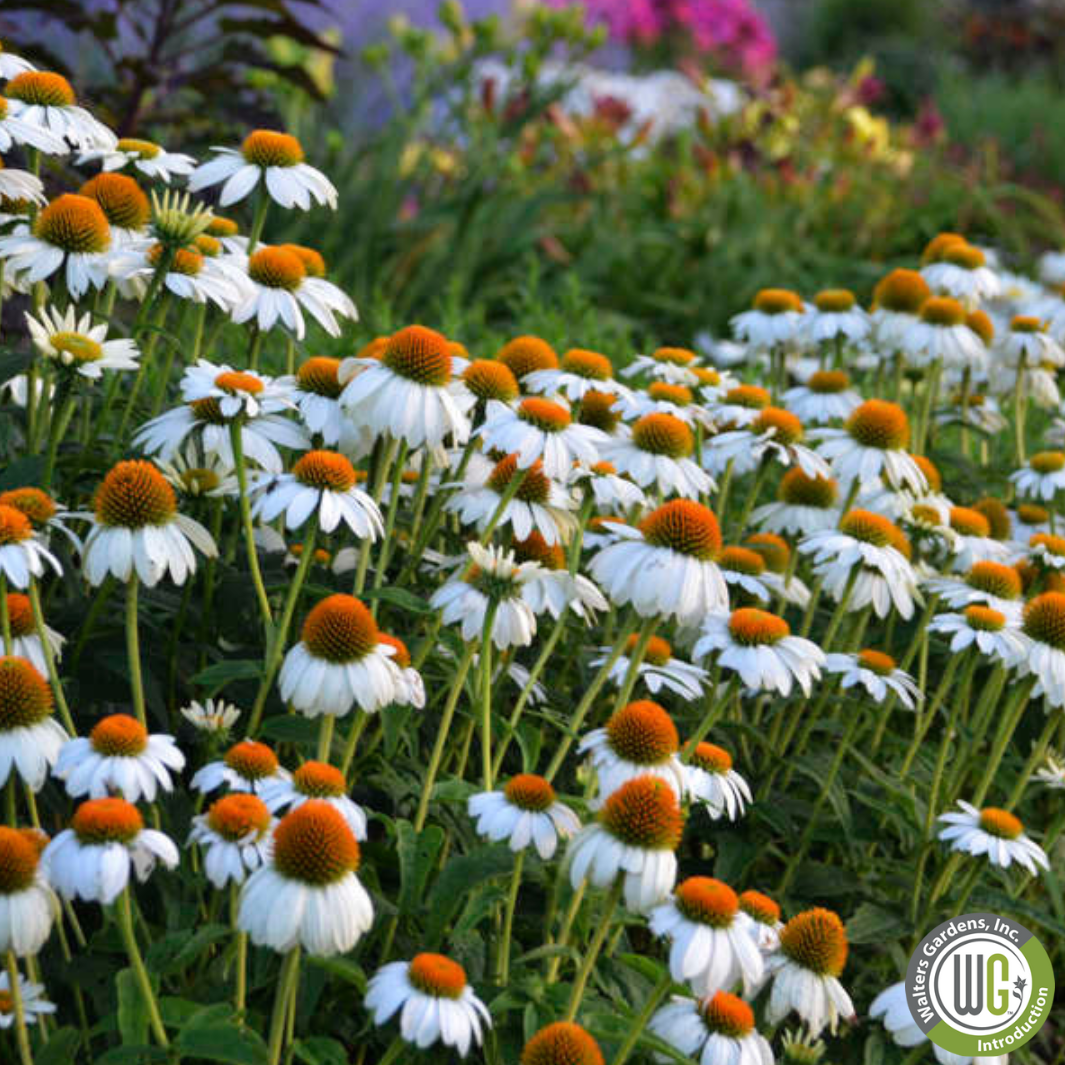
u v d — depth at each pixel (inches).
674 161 198.2
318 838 59.6
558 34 157.1
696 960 61.7
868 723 79.0
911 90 325.1
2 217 73.5
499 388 71.0
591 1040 60.7
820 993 65.3
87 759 61.4
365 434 70.7
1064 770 77.9
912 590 77.0
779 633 70.5
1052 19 339.0
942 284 92.3
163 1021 60.6
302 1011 63.6
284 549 73.2
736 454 79.4
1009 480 89.2
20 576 63.1
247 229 98.3
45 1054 60.7
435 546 78.0
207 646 70.2
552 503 70.9
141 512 64.3
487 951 67.2
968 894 73.5
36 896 59.4
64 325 68.8
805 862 75.9
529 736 69.3
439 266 150.6
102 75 125.3
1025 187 219.3
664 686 77.1
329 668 63.7
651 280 168.2
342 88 163.6
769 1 390.9
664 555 68.3
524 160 169.3
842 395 89.4
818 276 174.1
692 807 75.4
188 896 66.1
